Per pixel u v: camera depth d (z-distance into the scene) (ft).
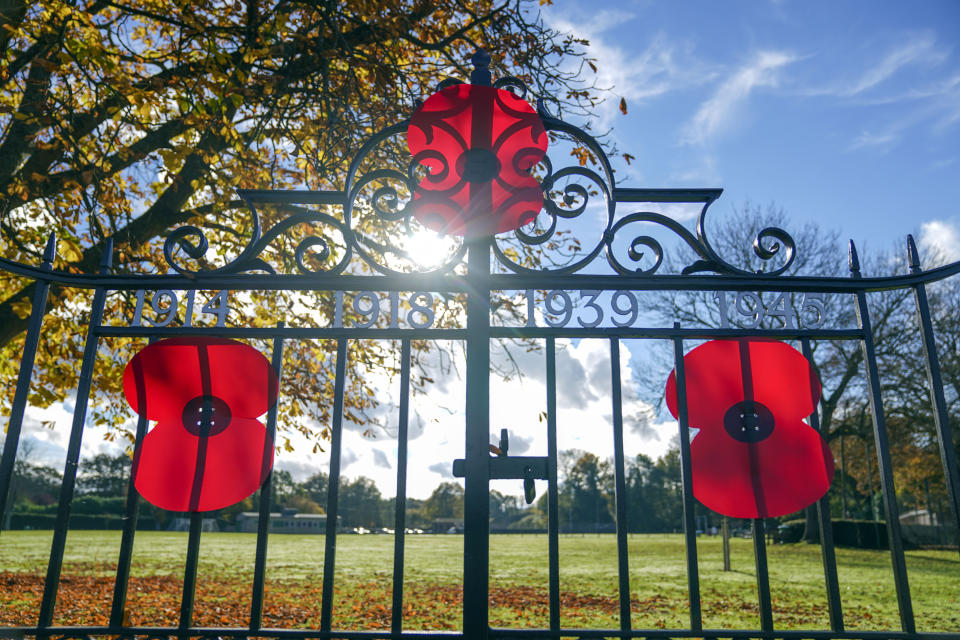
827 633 8.49
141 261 25.73
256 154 25.67
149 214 27.09
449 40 25.31
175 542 99.60
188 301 9.56
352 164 9.87
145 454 9.36
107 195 24.00
